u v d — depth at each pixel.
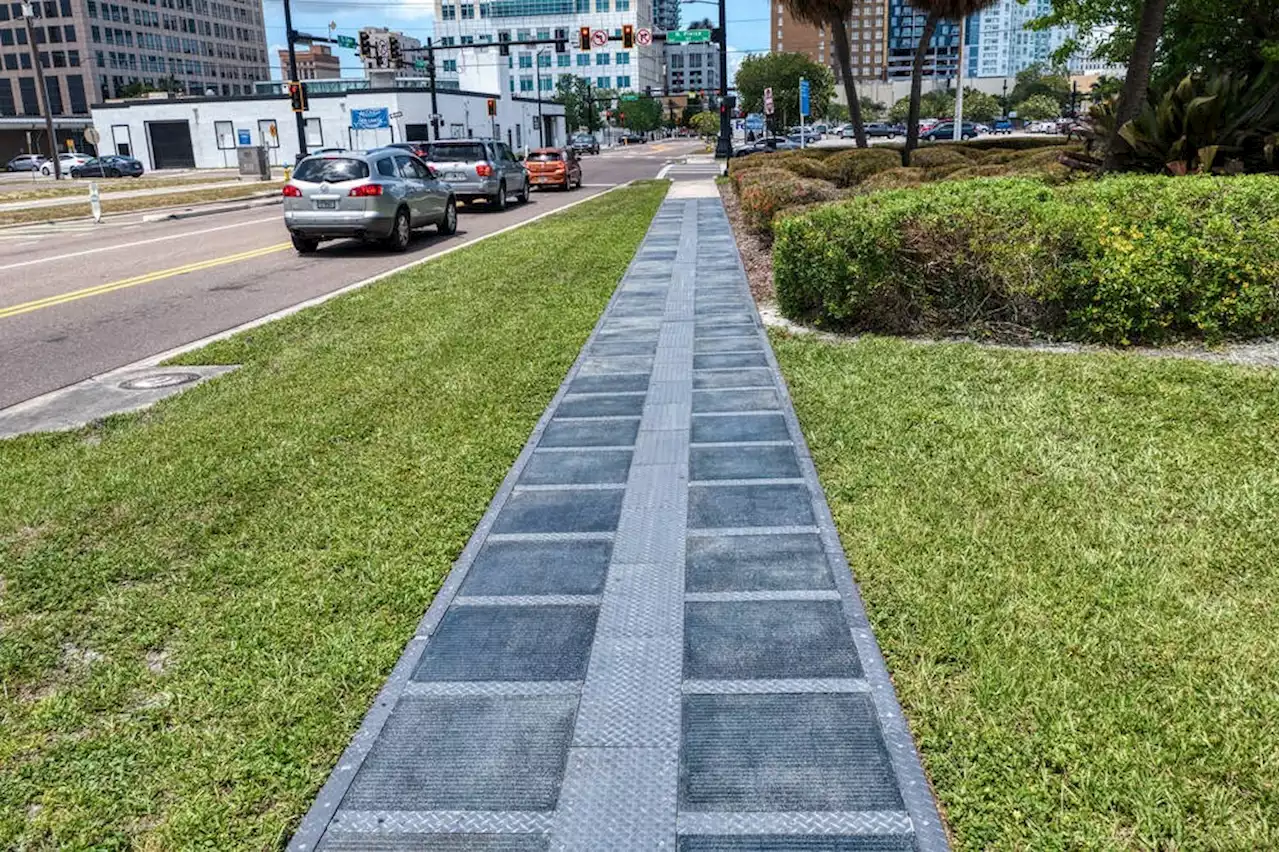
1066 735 2.60
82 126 87.88
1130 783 2.40
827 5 23.88
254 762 2.64
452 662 3.11
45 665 3.19
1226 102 10.91
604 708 2.83
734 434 5.26
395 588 3.60
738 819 2.37
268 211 27.45
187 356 7.70
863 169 18.34
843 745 2.62
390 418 5.75
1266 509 3.92
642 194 26.34
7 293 12.00
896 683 2.89
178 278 13.15
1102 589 3.36
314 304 10.06
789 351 7.01
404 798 2.48
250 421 5.79
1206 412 5.12
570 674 3.02
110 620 3.45
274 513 4.37
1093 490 4.20
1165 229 6.82
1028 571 3.51
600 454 5.04
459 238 18.00
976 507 4.08
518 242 15.17
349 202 15.21
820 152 29.36
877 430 5.10
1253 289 6.54
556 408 5.89
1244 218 6.90
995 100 111.75
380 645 3.21
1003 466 4.50
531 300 9.70
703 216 18.92
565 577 3.67
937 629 3.14
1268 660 2.89
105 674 3.10
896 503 4.15
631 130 133.62
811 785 2.47
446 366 6.99
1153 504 4.04
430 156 24.05
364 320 8.92
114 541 4.12
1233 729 2.59
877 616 3.26
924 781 2.47
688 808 2.41
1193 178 7.95
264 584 3.68
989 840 2.27
